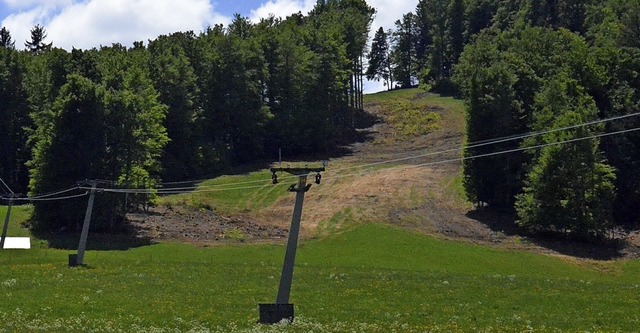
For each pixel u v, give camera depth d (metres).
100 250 82.50
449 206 107.38
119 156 96.38
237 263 68.06
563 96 102.50
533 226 92.75
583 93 105.38
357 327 36.53
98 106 94.88
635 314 42.91
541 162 92.06
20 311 40.12
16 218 98.50
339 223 98.69
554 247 89.31
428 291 49.97
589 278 77.06
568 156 91.06
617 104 107.12
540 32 154.50
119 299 44.59
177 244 86.00
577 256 86.31
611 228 93.94
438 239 89.88
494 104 104.56
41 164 93.81
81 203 92.56
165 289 48.94
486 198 105.31
